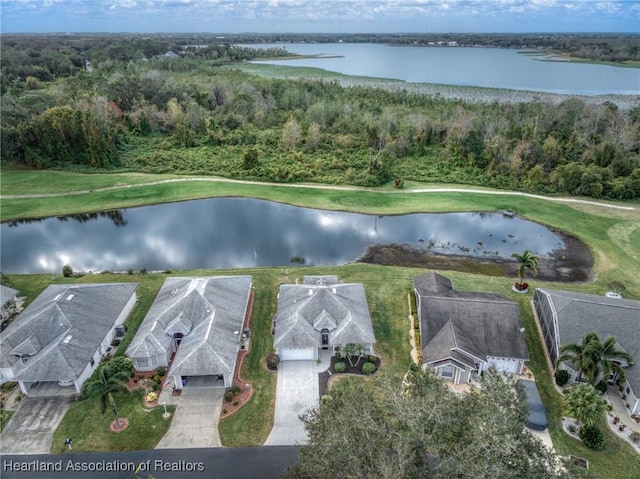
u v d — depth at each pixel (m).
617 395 37.88
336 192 86.88
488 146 96.69
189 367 37.66
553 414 36.28
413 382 26.98
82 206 79.50
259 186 89.50
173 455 32.72
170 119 120.88
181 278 50.50
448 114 125.06
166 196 84.19
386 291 52.72
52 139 96.88
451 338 39.62
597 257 63.12
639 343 38.81
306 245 67.50
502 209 79.62
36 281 55.25
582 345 36.53
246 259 63.31
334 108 130.00
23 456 32.59
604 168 88.50
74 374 37.12
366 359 41.69
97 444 33.53
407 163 101.31
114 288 48.06
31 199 81.81
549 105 124.62
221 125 123.31
